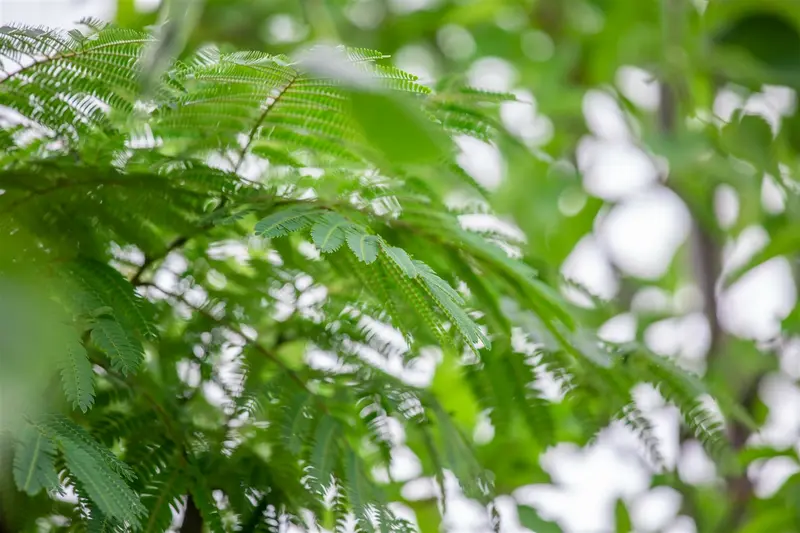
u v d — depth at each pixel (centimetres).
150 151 107
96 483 96
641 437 120
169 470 108
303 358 118
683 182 220
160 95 102
